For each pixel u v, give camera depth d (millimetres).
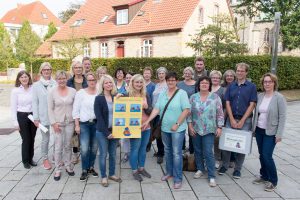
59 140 5289
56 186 5055
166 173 5484
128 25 25828
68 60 24750
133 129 5008
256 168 5949
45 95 5590
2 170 5758
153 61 18844
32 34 34156
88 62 6602
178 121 4953
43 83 5652
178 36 22500
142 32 24125
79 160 6348
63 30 30797
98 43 27672
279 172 5773
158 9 25141
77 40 25188
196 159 5457
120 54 26719
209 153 5098
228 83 5977
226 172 5730
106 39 27016
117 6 26297
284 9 21016
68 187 5020
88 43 28312
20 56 34125
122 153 6867
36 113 5539
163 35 23266
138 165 5469
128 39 25500
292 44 21109
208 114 5027
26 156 5805
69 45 24859
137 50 25016
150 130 5590
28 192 4828
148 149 7000
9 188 4973
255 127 5074
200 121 5086
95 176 5461
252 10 23828
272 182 4941
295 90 18406
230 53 17109
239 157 5348
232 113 5312
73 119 5328
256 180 5203
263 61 15648
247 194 4805
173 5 24453
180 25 22281
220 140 5203
